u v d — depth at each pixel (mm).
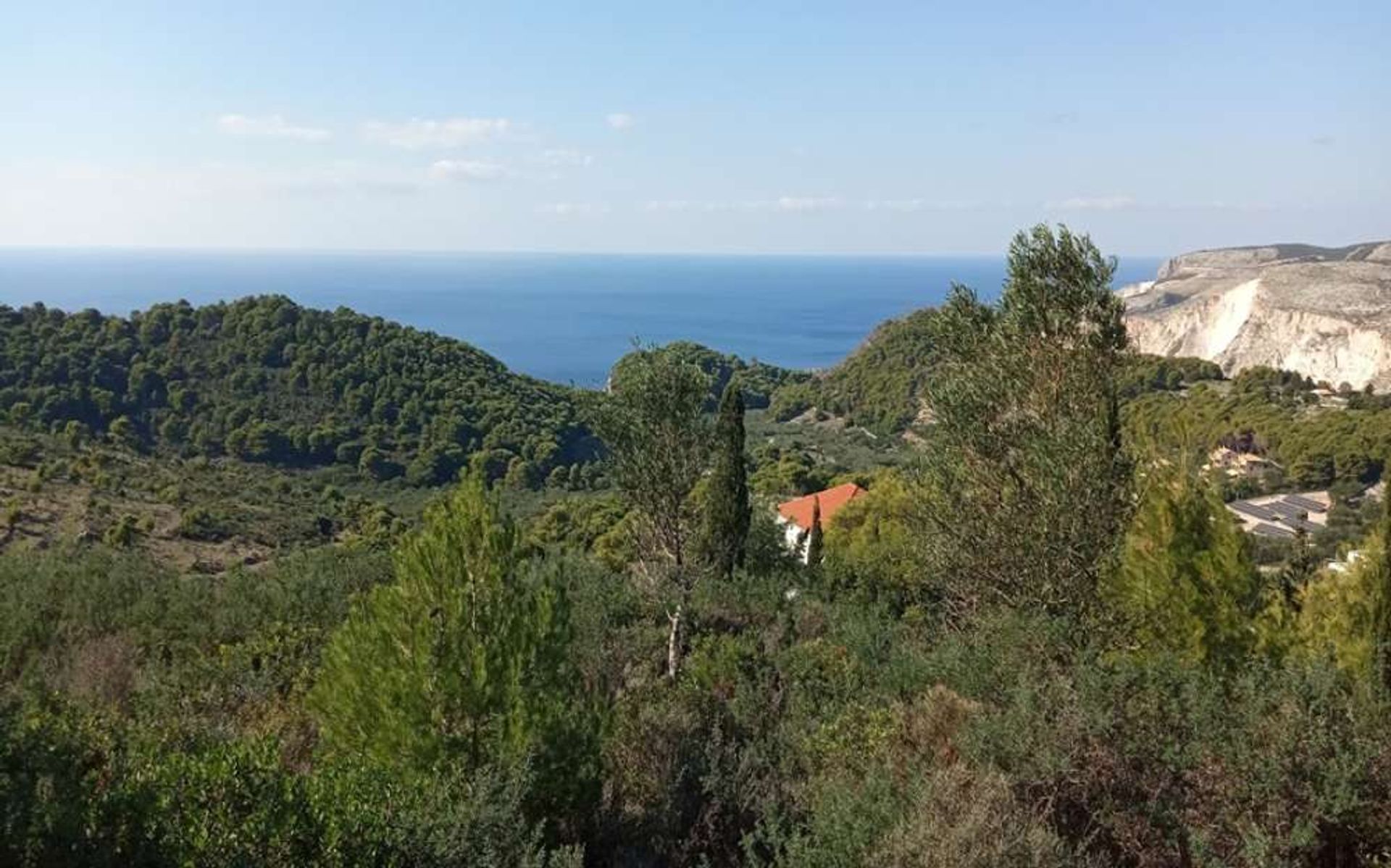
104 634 14305
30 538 33938
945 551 15117
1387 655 9406
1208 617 10688
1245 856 6016
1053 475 13602
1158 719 7133
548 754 7719
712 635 15766
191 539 40812
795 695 11367
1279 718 7016
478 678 7660
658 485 16609
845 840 6008
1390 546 10164
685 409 16859
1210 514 11234
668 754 9039
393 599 8047
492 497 8484
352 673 8078
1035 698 7445
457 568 7996
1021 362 14977
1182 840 6434
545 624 8406
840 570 25219
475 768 7465
